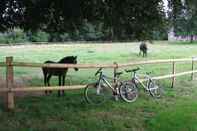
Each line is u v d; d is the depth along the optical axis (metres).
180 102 13.02
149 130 9.82
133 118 10.66
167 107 12.16
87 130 9.41
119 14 13.18
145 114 11.16
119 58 32.22
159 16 14.07
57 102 11.84
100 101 12.07
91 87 12.44
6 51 39.91
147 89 13.69
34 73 20.06
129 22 13.80
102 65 12.29
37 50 42.16
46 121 9.84
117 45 54.84
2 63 10.20
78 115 10.57
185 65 26.28
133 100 12.68
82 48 46.81
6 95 10.63
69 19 13.56
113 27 14.00
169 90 15.24
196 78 19.00
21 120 9.71
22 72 20.42
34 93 13.21
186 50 45.97
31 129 9.12
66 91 13.80
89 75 19.45
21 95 12.66
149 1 13.24
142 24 14.16
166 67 24.55
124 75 18.50
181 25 15.80
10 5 13.05
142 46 34.94
